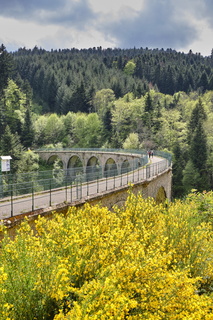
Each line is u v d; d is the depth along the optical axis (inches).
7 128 2181.3
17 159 2050.9
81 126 3619.6
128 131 3181.6
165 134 2928.2
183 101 4156.0
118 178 749.9
